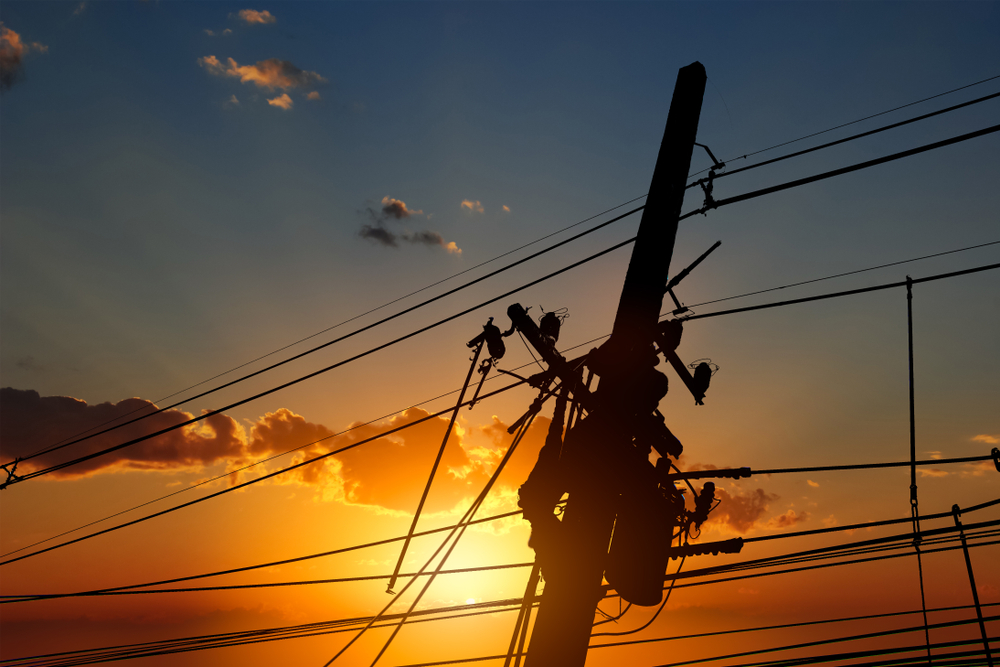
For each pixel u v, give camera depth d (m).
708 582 9.59
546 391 7.89
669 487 7.76
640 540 6.93
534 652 6.51
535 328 7.76
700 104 8.45
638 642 10.43
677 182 7.93
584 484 7.08
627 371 7.35
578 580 6.71
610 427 7.20
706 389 8.47
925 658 9.23
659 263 7.59
